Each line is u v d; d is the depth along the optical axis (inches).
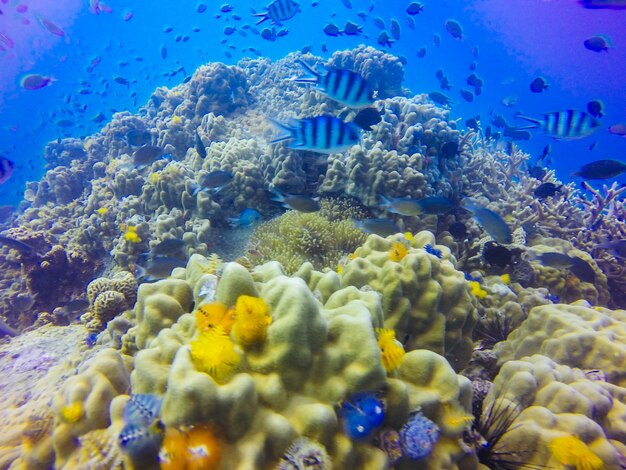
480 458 7.2
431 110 24.9
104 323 17.0
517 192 26.6
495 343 13.1
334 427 5.5
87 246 25.8
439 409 6.5
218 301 6.6
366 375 5.8
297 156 21.4
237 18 44.7
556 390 8.0
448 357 10.7
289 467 5.2
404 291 9.7
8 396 13.3
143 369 6.0
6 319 26.2
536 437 7.2
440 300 10.2
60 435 6.3
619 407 8.2
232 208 21.7
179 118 31.2
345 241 17.8
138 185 27.1
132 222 21.3
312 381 6.0
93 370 7.0
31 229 31.5
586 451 6.8
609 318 11.2
